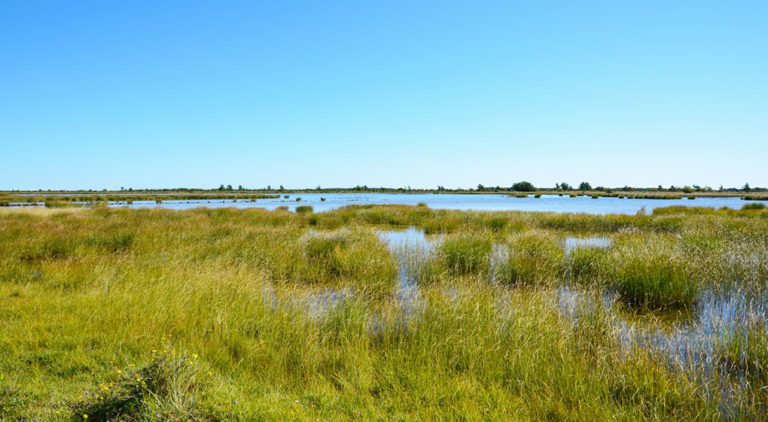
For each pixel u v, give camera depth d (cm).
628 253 1069
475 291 775
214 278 816
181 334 548
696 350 543
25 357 447
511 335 551
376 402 401
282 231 1625
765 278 920
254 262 1120
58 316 588
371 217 2627
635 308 805
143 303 642
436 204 5794
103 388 361
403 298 788
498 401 394
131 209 2988
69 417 332
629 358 496
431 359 494
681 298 816
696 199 7112
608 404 405
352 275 1050
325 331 595
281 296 772
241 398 388
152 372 390
